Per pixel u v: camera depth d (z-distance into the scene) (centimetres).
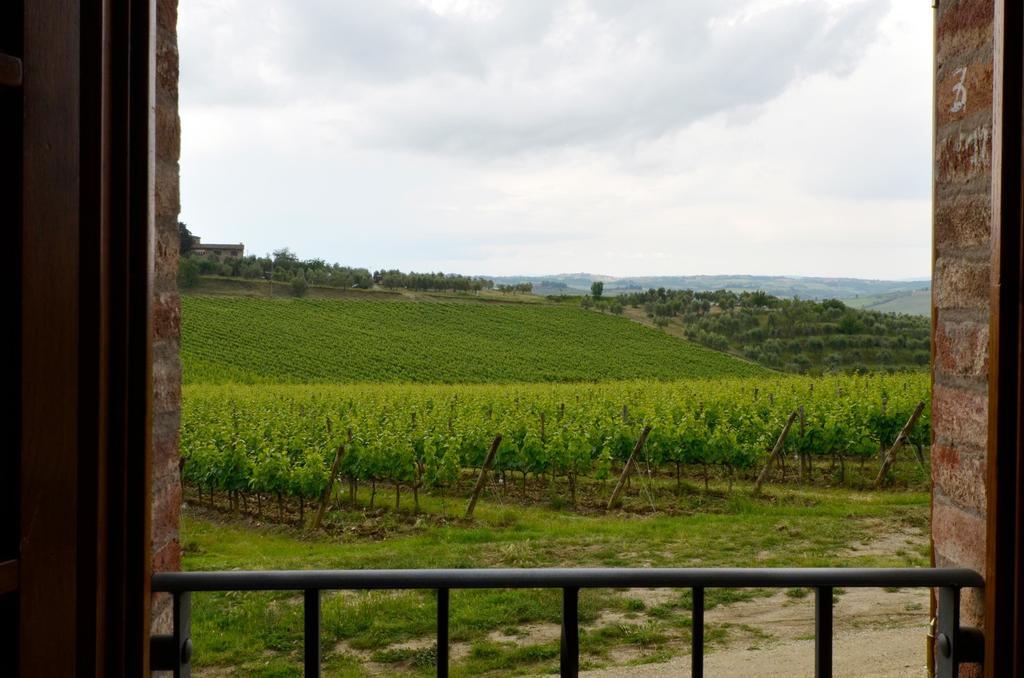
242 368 4838
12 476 92
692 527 1145
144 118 116
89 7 105
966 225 157
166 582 139
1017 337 133
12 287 92
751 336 7800
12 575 90
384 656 648
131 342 114
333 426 1588
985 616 139
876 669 568
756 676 586
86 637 104
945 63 166
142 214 115
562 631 144
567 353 6044
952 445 161
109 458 111
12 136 92
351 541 1212
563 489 1553
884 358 7038
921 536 1073
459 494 1531
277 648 672
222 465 1378
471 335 6456
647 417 1697
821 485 1549
